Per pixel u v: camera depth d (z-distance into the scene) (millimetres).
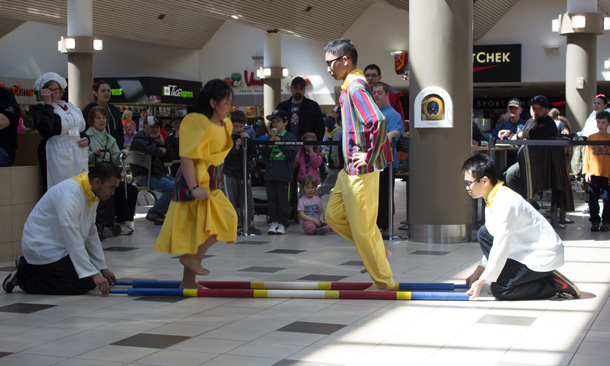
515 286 4273
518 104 9430
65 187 4566
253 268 5762
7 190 6238
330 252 6648
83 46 16109
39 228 4645
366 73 7648
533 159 7711
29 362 3152
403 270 5562
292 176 8055
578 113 15328
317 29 21703
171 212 4465
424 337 3502
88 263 4578
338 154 8977
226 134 4441
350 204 4473
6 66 23594
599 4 18609
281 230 8055
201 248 4637
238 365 3072
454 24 7074
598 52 20219
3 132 6410
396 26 21953
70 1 16219
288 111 8797
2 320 3967
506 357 3135
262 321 3885
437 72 7090
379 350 3279
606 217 7793
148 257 6367
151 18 21562
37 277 4668
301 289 4770
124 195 7848
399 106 8055
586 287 4703
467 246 6938
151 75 25156
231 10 19016
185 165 4293
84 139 6539
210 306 4285
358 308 4184
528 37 20938
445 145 7125
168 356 3225
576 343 3348
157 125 9188
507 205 4121
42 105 6348
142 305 4332
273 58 22391
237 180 8062
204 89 4367
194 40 24266
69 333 3666
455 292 4527
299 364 3076
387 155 4535
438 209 7168
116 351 3316
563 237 7379
